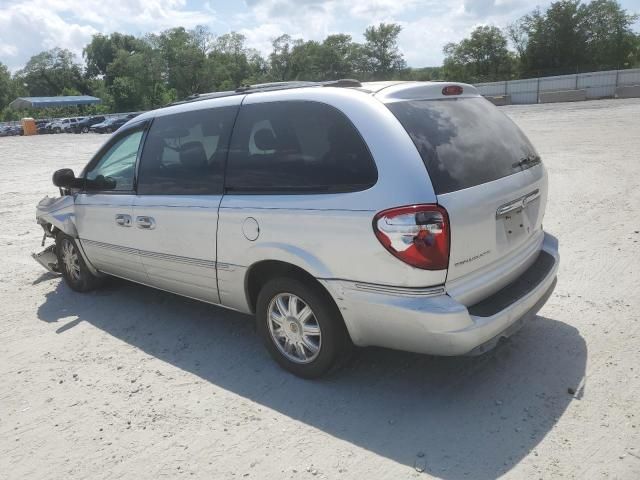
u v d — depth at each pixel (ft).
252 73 325.01
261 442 10.25
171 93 286.87
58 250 19.04
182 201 13.50
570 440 9.70
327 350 11.52
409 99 10.98
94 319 16.56
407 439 10.05
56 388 12.69
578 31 210.38
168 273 14.57
